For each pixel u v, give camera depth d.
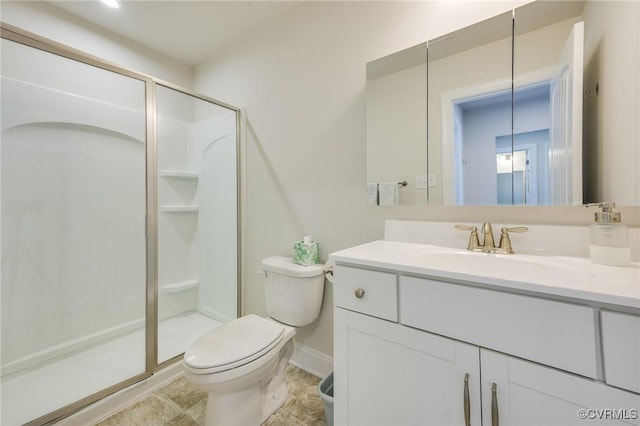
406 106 1.31
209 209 2.25
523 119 1.05
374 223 1.44
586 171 0.94
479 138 1.14
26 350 1.60
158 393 1.53
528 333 0.65
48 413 1.27
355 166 1.50
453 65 1.20
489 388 0.70
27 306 1.61
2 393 1.41
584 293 0.58
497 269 0.81
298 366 1.75
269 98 1.90
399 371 0.85
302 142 1.73
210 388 1.10
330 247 1.61
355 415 0.95
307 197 1.71
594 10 0.91
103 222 1.87
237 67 2.10
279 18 1.83
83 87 1.79
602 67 0.88
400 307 0.85
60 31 1.78
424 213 1.29
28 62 1.59
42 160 1.67
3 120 1.54
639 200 0.75
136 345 1.70
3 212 1.55
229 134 2.10
